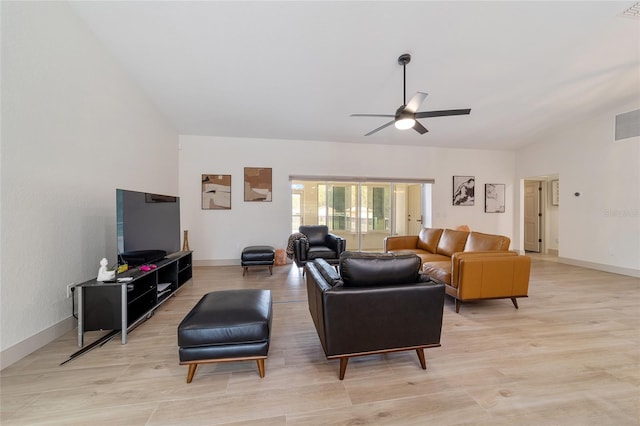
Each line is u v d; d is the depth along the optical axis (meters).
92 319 2.04
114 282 2.09
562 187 5.24
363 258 1.70
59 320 2.18
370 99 3.83
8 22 1.74
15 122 1.80
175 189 4.74
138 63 2.99
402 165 5.78
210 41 2.69
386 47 2.80
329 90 3.60
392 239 4.57
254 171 5.15
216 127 4.68
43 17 1.99
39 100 1.98
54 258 2.13
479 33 2.64
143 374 1.70
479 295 2.75
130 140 3.25
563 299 3.17
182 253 3.46
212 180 5.02
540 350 2.01
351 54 2.90
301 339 2.20
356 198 5.85
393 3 2.29
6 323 1.75
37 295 1.97
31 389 1.54
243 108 4.05
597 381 1.63
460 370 1.75
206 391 1.54
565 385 1.60
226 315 1.69
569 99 4.04
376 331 1.67
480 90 3.68
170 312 2.77
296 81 3.39
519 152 6.14
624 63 3.20
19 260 1.83
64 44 2.20
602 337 2.21
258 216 5.18
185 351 1.60
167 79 3.30
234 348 1.63
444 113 2.74
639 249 4.16
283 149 5.27
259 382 1.63
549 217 6.66
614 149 4.42
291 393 1.53
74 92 2.32
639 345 2.08
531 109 4.31
